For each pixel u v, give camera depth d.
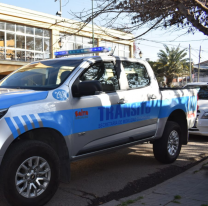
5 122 3.12
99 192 4.21
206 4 5.93
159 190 4.09
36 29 22.05
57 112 3.63
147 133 5.07
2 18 19.67
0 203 3.56
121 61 4.87
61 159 3.82
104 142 4.31
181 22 6.21
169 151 5.66
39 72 4.39
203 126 7.82
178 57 36.22
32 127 3.32
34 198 3.35
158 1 5.38
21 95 3.47
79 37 23.56
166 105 5.45
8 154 3.18
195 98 6.42
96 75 4.36
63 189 4.32
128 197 3.92
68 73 4.07
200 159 6.18
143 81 5.20
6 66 20.55
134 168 5.46
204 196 3.79
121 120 4.55
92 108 4.09
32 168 3.34
